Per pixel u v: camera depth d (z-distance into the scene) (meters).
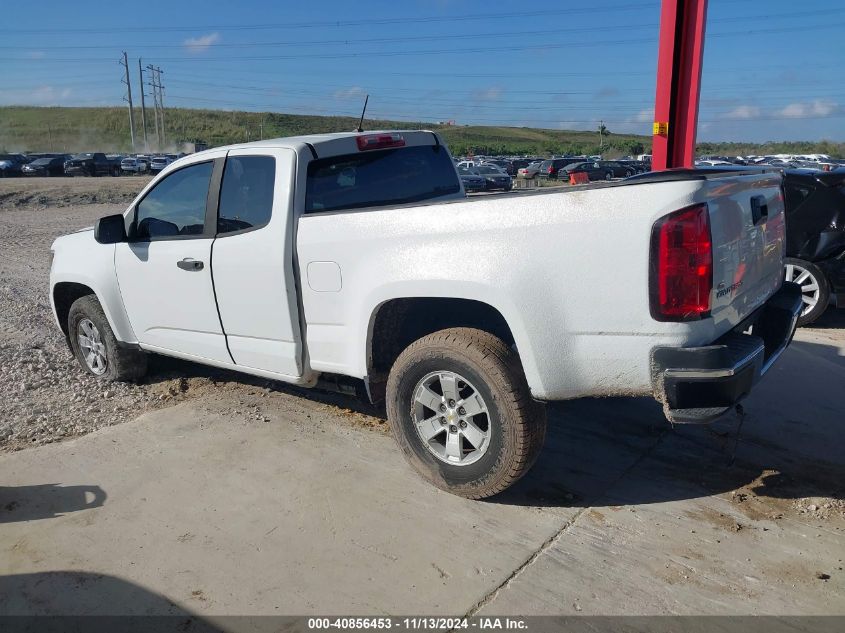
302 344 4.22
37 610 2.97
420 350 3.67
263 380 5.68
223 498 3.83
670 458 4.18
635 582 3.04
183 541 3.44
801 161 43.28
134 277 5.07
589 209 3.13
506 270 3.31
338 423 4.79
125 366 5.55
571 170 44.00
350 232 3.84
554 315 3.24
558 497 3.77
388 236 3.68
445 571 3.15
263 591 3.05
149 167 52.47
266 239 4.16
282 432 4.66
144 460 4.30
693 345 3.07
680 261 2.99
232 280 4.39
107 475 4.12
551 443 4.42
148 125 118.38
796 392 5.16
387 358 4.13
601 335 3.18
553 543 3.34
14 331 7.52
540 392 3.34
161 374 5.89
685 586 3.00
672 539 3.35
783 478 3.90
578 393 3.30
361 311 3.85
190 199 4.70
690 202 2.98
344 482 3.96
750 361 3.13
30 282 10.64
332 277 3.95
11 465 4.26
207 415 4.97
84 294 6.08
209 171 4.57
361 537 3.43
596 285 3.14
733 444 4.33
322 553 3.31
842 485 3.81
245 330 4.45
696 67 7.61
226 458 4.30
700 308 3.04
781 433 4.47
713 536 3.36
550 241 3.22
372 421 4.80
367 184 4.58
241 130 114.25
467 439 3.64
